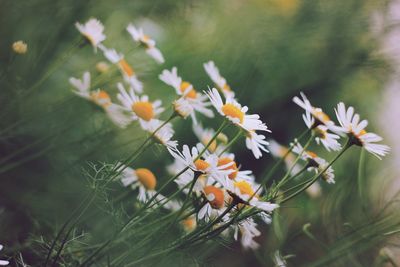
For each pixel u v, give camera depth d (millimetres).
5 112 413
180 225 380
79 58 502
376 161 563
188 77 568
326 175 360
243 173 352
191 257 363
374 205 493
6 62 464
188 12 569
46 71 477
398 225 416
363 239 416
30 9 480
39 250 390
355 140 350
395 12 570
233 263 489
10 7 475
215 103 344
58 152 433
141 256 350
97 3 503
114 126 419
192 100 393
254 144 350
